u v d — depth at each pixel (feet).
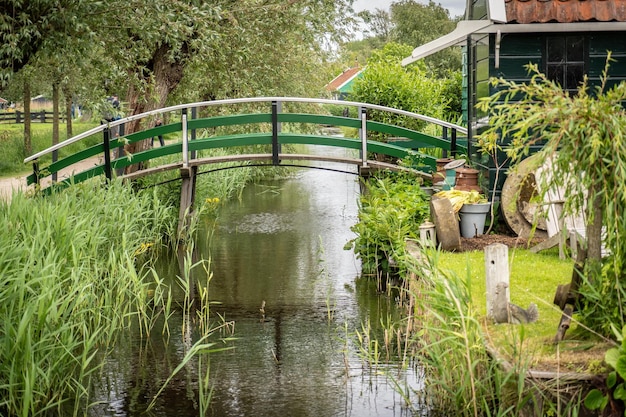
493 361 21.42
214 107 73.72
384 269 41.93
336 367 28.37
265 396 25.88
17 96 114.62
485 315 25.63
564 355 21.38
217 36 47.50
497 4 38.42
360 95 80.69
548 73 40.04
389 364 28.50
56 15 35.65
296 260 46.16
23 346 23.66
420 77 84.02
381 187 46.37
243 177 77.92
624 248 20.79
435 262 26.76
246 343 31.30
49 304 26.35
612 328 20.03
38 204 36.55
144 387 26.86
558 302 22.39
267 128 76.43
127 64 47.98
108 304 32.53
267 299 37.76
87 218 36.47
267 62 63.67
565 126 20.57
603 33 39.75
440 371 23.48
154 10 41.24
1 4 35.27
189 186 52.31
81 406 25.26
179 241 51.44
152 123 59.52
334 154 110.93
